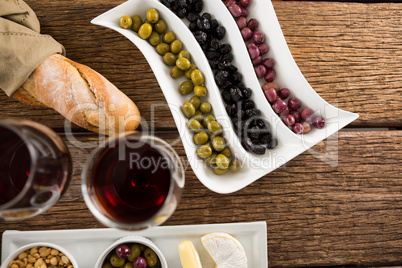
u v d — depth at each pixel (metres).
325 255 0.85
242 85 0.79
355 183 0.86
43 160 0.50
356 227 0.85
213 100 0.78
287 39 0.87
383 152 0.87
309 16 0.87
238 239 0.80
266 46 0.80
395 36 0.88
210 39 0.80
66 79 0.71
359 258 0.85
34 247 0.73
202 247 0.80
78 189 0.80
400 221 0.85
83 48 0.84
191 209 0.83
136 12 0.78
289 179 0.85
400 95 0.88
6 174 0.57
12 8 0.73
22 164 0.60
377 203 0.85
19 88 0.74
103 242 0.78
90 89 0.72
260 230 0.79
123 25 0.76
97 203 0.53
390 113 0.88
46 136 0.54
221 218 0.83
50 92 0.72
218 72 0.77
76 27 0.84
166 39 0.78
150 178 0.63
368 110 0.88
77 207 0.80
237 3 0.83
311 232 0.85
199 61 0.77
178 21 0.75
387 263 0.86
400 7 0.89
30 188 0.47
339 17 0.88
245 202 0.84
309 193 0.85
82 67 0.74
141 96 0.85
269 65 0.81
